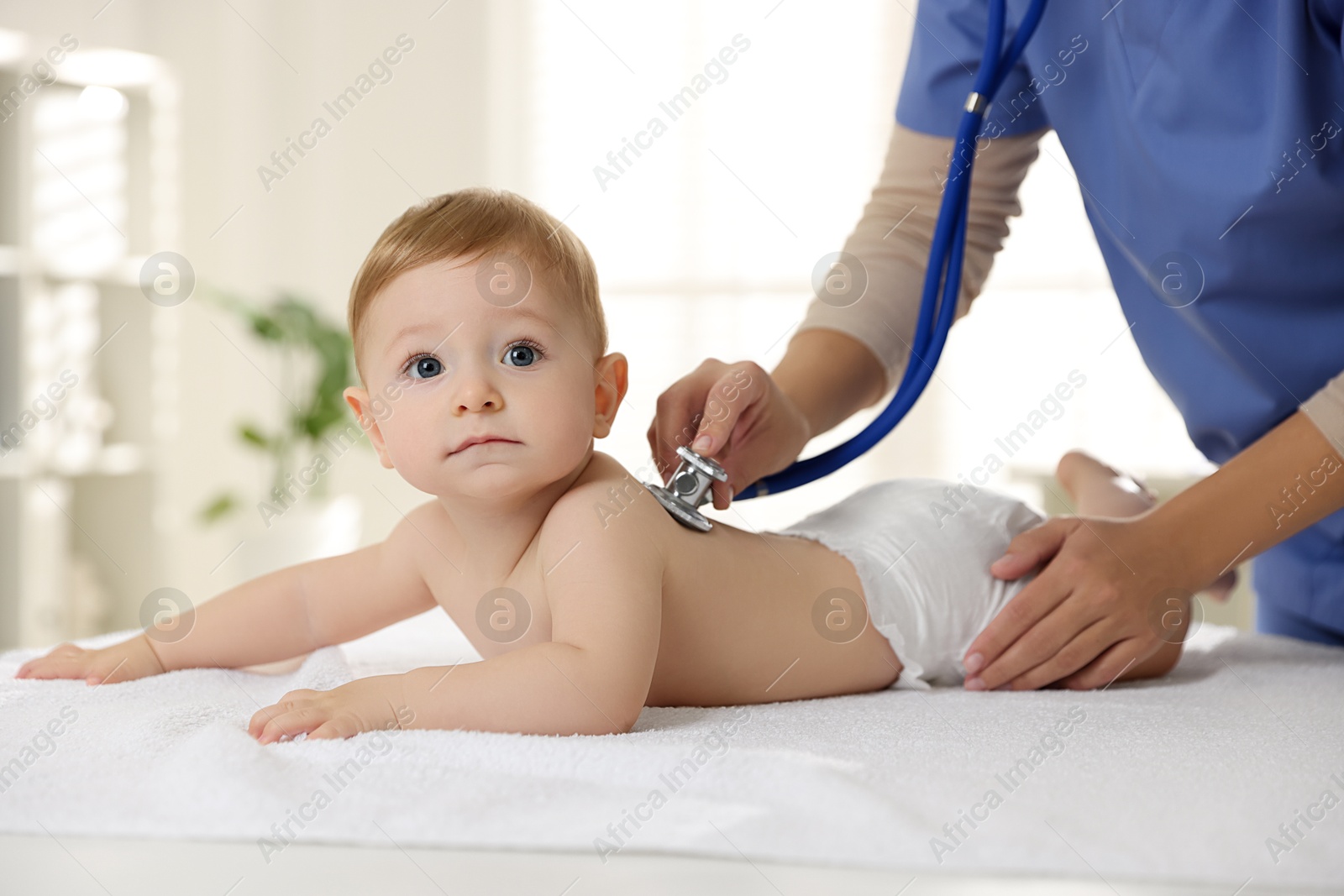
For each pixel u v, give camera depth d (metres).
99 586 2.69
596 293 0.83
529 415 0.73
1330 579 1.00
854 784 0.50
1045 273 2.87
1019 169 1.12
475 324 0.74
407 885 0.43
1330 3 0.80
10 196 2.44
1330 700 0.76
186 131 3.06
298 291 3.07
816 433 1.00
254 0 3.05
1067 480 1.24
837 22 2.90
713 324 2.96
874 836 0.46
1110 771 0.55
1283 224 0.84
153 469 2.70
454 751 0.58
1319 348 0.88
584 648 0.68
